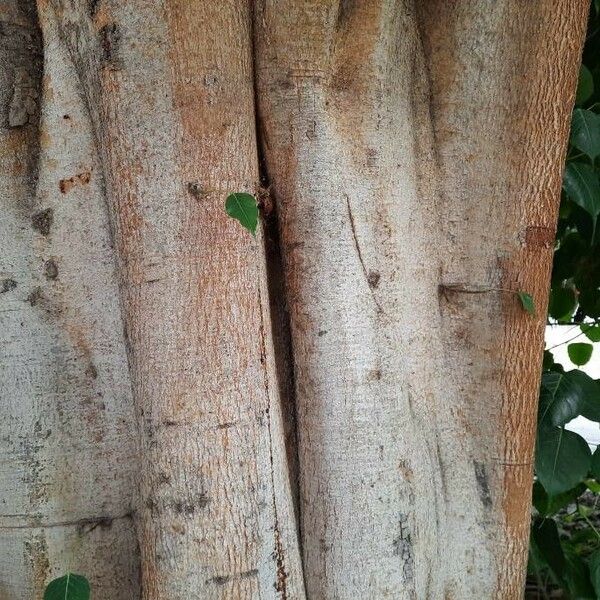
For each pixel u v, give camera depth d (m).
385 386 0.80
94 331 0.87
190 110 0.73
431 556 0.85
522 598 0.90
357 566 0.78
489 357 0.88
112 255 0.86
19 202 0.86
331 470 0.79
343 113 0.82
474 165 0.89
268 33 0.80
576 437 0.95
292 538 0.75
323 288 0.79
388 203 0.84
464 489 0.89
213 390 0.72
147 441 0.74
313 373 0.80
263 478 0.73
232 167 0.74
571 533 1.45
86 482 0.87
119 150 0.74
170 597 0.72
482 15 0.86
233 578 0.71
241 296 0.73
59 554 0.85
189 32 0.73
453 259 0.90
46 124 0.85
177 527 0.71
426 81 0.90
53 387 0.86
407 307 0.86
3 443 0.86
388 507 0.79
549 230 0.88
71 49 0.81
